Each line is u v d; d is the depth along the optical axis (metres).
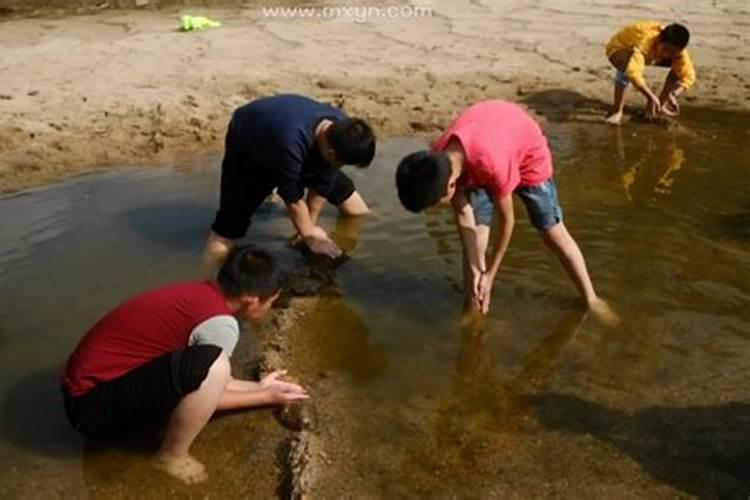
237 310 3.63
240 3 12.51
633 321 4.50
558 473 3.43
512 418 3.77
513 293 4.78
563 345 4.31
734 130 7.50
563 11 11.48
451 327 4.49
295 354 4.27
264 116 4.91
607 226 5.59
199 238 5.49
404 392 3.97
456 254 5.27
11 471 3.46
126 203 6.03
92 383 3.42
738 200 6.02
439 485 3.37
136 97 8.04
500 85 8.55
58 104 7.83
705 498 3.28
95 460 3.52
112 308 4.66
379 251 5.32
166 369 3.31
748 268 5.03
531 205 4.44
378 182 6.33
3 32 10.62
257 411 3.84
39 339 4.36
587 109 7.99
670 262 5.11
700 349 4.25
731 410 3.78
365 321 4.56
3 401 3.89
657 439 3.61
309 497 3.29
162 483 3.40
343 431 3.69
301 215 5.12
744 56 9.38
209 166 6.70
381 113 7.73
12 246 5.37
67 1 12.21
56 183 6.36
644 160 6.80
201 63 9.14
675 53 7.58
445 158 3.88
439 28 10.73
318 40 10.16
